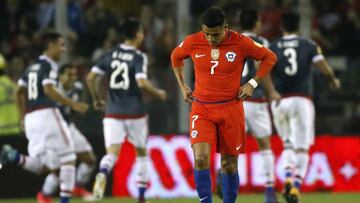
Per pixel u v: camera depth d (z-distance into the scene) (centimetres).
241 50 2623
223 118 2620
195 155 2595
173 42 5066
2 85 4275
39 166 3509
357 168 4488
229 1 5397
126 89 3525
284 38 3581
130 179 4331
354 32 5556
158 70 4553
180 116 4488
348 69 5200
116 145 3519
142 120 3569
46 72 3372
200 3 5450
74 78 4009
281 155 4375
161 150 4366
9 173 4275
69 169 3450
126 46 3538
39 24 5441
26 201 4147
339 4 5738
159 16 5262
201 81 2641
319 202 3841
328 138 4488
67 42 4800
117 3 5484
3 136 4269
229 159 2708
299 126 3575
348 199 4003
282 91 3581
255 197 4144
